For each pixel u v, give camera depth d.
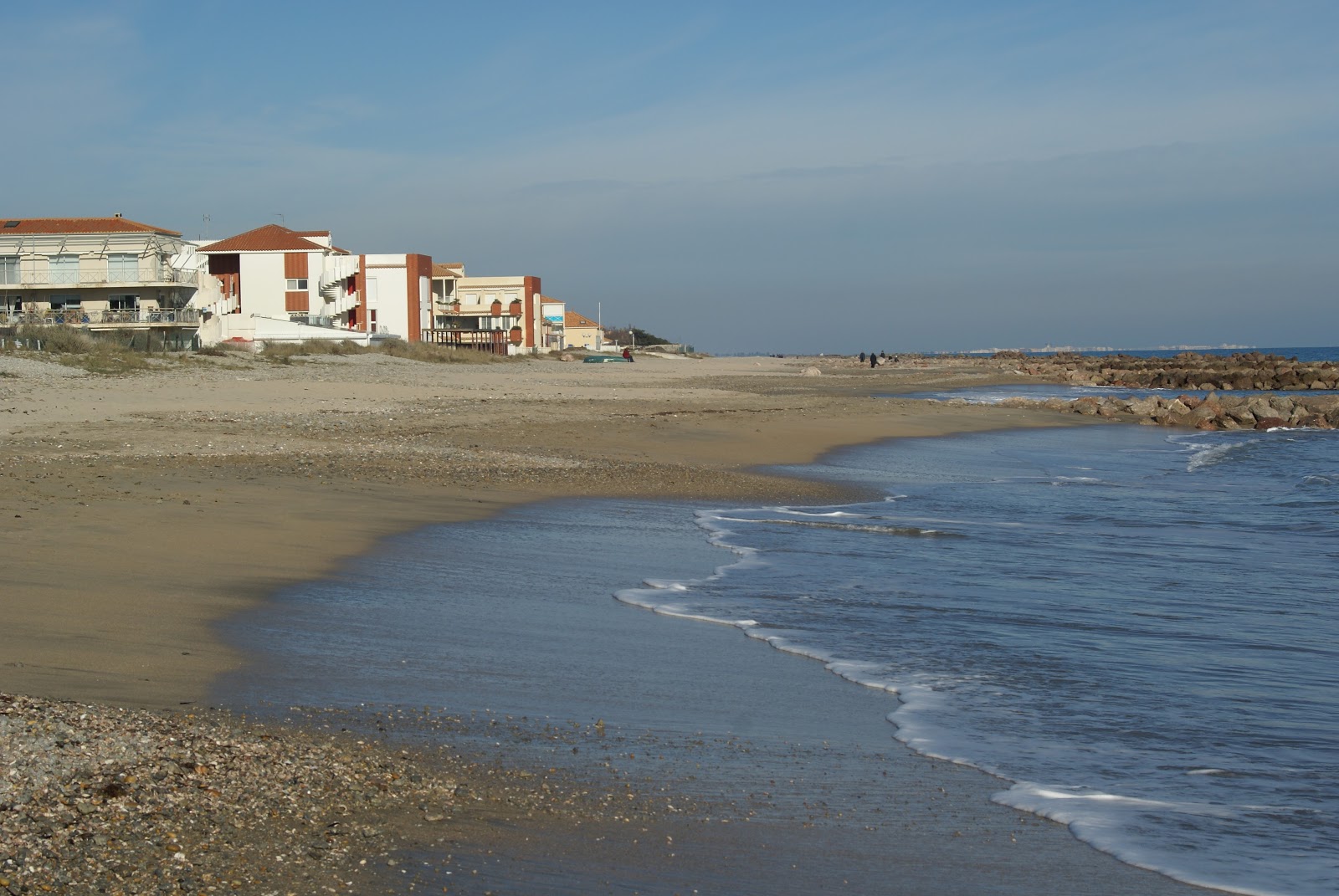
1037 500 24.33
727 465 28.78
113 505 17.05
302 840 5.91
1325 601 14.23
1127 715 9.24
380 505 19.08
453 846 6.04
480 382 58.81
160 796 6.18
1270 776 7.86
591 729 8.39
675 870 5.96
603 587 13.80
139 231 69.62
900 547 17.64
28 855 5.34
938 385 86.62
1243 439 44.62
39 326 56.53
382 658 10.10
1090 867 6.27
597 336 175.38
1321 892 6.02
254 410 36.06
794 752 8.09
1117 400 58.94
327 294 98.00
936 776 7.69
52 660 9.16
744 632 11.79
